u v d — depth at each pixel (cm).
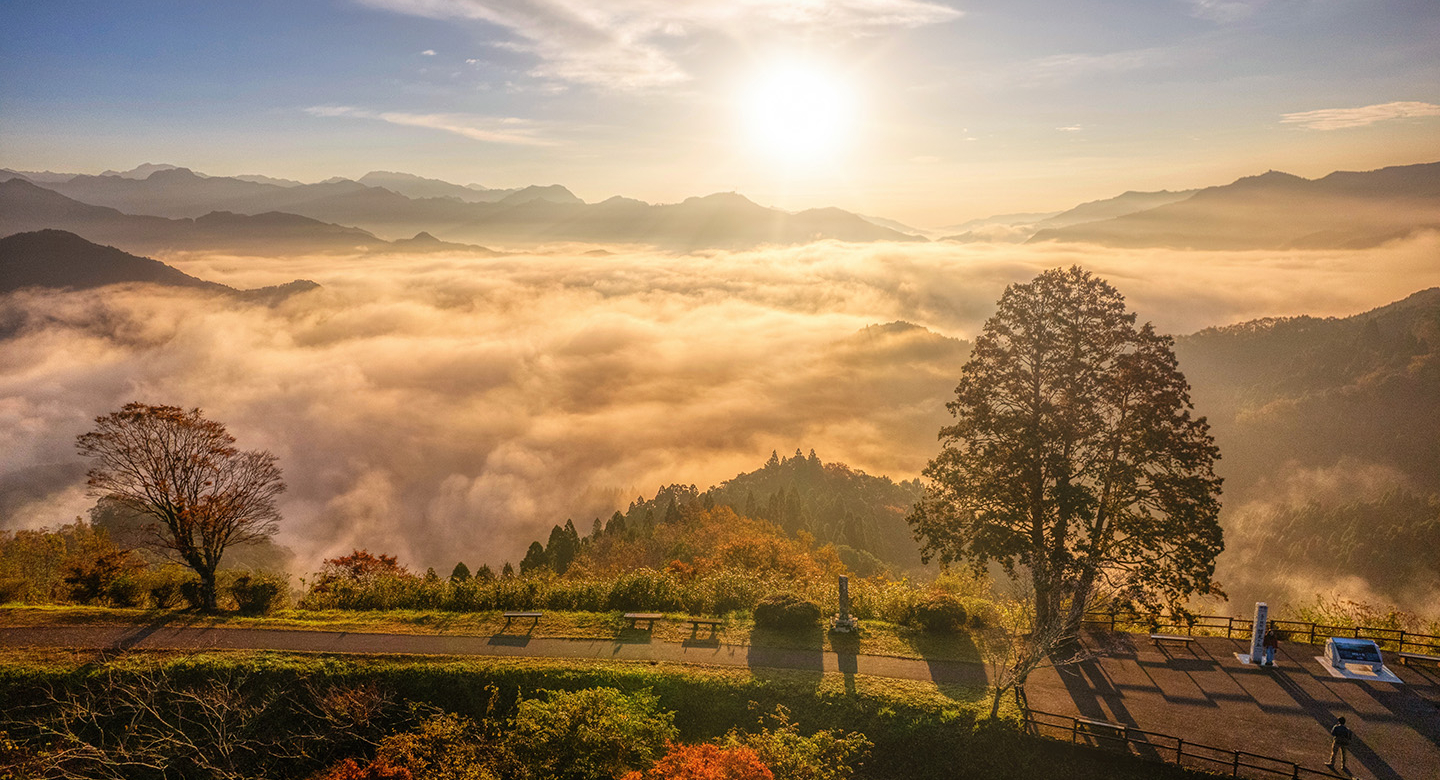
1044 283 3091
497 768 2397
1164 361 2969
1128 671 2809
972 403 3225
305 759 2694
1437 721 2422
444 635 3253
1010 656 2964
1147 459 2966
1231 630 3131
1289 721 2442
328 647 3122
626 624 3350
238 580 3644
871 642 3148
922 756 2503
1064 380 3020
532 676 2892
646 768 2409
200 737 2734
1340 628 3139
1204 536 2839
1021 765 2380
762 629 3294
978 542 3081
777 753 2366
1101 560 2972
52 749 2667
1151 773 2256
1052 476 2964
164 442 3659
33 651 3045
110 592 3619
